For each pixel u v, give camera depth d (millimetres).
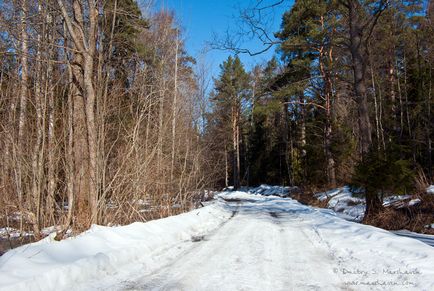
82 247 6914
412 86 25859
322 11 22031
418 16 22500
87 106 9695
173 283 5531
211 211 15766
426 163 23734
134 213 11805
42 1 10273
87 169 9625
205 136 21844
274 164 44125
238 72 42969
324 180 28359
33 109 10789
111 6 12328
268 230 10898
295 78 26391
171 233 9773
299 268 6301
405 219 11641
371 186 12359
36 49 10383
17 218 9984
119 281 5703
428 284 4883
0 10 9969
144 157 12516
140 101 13016
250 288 5195
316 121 29328
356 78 13781
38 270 5367
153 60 16422
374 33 21172
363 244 7777
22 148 9602
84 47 10188
